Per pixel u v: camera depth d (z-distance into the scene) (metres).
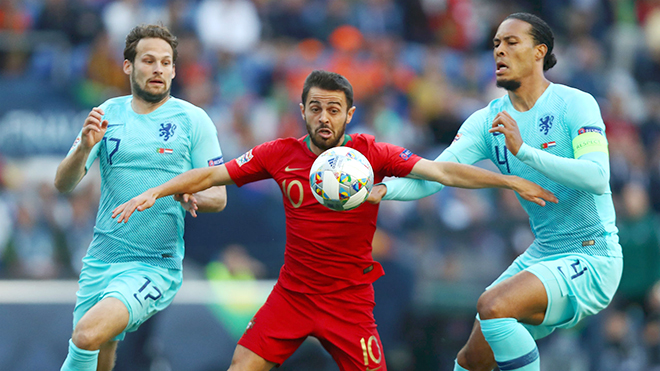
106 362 19.66
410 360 35.62
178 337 32.25
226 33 50.00
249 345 18.06
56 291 32.09
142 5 48.19
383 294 35.75
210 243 35.09
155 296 18.62
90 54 43.81
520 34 18.31
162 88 19.06
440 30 56.72
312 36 52.72
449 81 52.91
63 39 46.47
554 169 17.16
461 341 36.12
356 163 16.80
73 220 37.50
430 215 38.44
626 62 58.84
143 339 31.62
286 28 52.28
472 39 57.62
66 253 36.94
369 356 18.05
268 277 35.12
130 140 19.06
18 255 36.41
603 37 60.22
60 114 39.69
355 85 48.56
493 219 38.62
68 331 31.66
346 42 51.62
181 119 19.38
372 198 17.27
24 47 44.66
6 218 36.91
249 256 35.25
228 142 41.47
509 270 19.62
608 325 38.53
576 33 59.59
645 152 49.84
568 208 18.30
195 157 19.55
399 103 49.50
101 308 17.50
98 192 38.38
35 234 36.88
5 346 30.94
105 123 18.14
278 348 18.03
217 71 47.56
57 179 19.06
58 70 43.62
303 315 17.98
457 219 38.50
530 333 19.36
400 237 37.28
